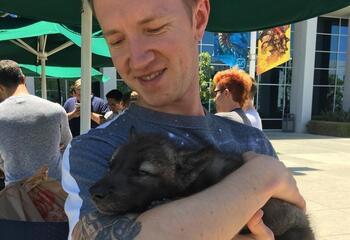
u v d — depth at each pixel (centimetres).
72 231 50
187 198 44
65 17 151
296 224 60
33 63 326
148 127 59
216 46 645
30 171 138
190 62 59
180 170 55
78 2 137
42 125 139
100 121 297
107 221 45
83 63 141
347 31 970
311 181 331
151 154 54
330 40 963
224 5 128
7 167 139
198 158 55
